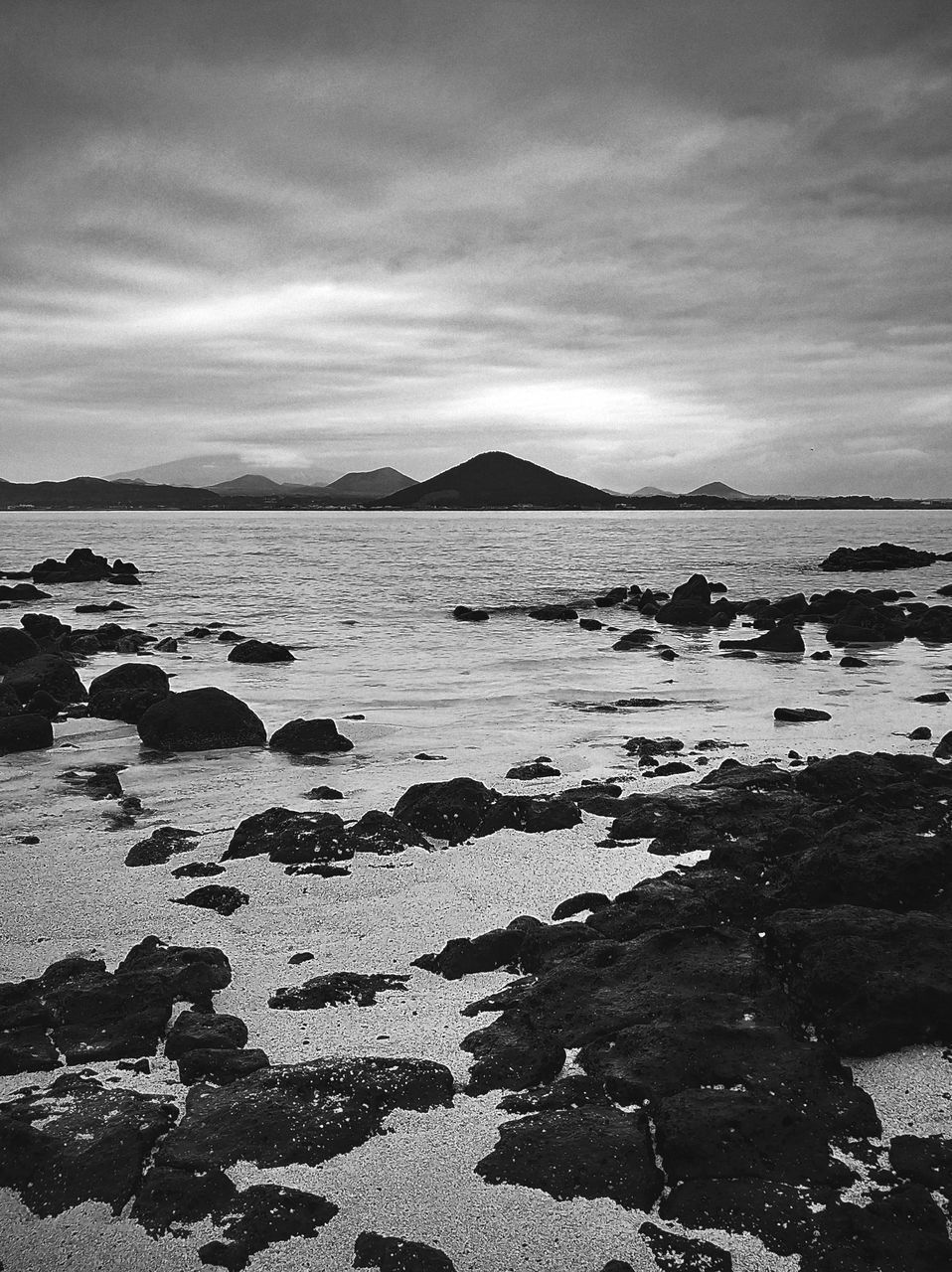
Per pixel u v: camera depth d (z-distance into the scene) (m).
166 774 16.00
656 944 7.84
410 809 12.38
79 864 11.35
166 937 9.25
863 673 26.94
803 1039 6.86
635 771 15.32
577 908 9.46
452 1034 7.28
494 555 95.00
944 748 15.68
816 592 57.38
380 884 10.36
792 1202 5.42
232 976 8.38
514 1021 7.28
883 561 74.50
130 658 30.19
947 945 7.22
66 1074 6.83
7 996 7.95
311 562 82.25
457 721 19.91
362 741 18.22
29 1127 5.97
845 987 6.98
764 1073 6.29
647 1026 6.83
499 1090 6.49
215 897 10.02
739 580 66.12
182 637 35.56
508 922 9.43
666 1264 5.12
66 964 8.44
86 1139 5.93
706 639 35.38
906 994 6.81
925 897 8.26
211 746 17.84
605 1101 6.29
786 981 7.45
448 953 8.55
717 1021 6.81
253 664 28.58
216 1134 5.98
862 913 7.68
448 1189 5.60
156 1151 5.92
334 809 13.59
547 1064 6.65
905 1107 6.18
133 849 11.70
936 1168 5.62
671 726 19.25
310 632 37.28
